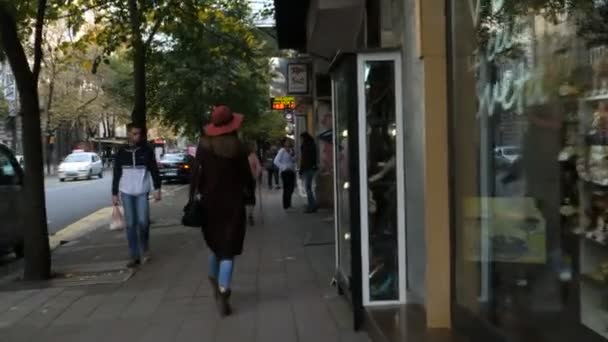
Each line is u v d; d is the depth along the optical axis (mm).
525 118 4090
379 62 6168
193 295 7852
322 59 15094
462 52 5102
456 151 5281
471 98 4945
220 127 6934
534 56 3945
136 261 9992
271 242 11820
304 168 16922
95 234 14477
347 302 7078
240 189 6930
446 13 5402
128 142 10109
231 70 26203
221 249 6805
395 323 5586
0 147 12266
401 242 6188
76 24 13672
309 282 8289
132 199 9977
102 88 54531
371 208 6199
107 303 7625
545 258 3910
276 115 50000
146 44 14367
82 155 46906
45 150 59969
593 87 3352
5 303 7805
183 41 15438
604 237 3322
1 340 6320
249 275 8844
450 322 5438
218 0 16062
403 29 6160
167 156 37750
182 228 14398
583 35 3416
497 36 4445
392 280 6195
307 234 12711
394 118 6191
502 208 4477
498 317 4535
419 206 5785
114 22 14031
